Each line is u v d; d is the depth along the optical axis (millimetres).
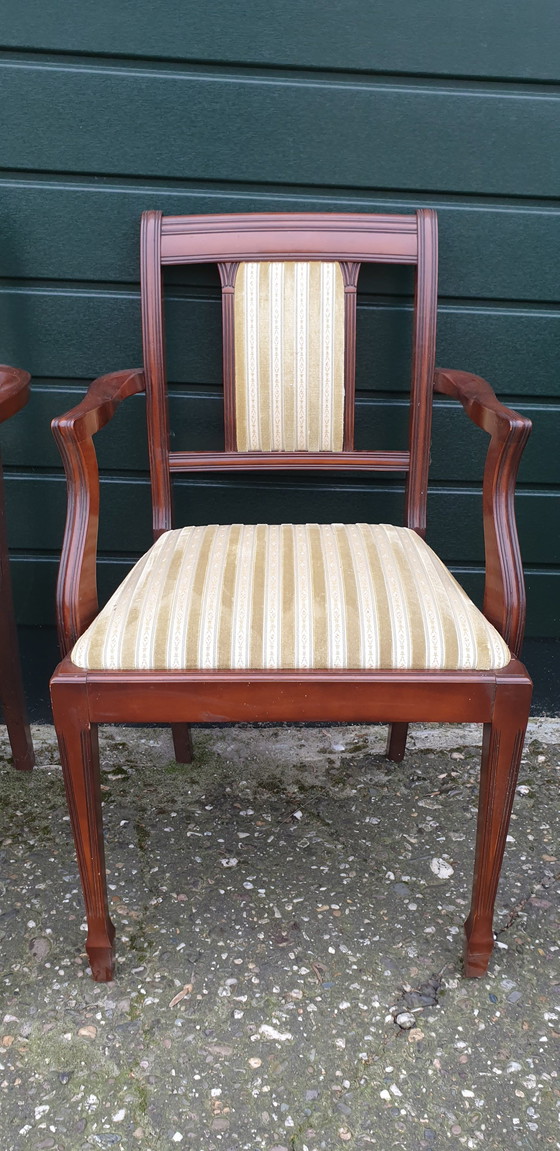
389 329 1698
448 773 1759
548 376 1741
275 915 1392
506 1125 1075
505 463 1122
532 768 1780
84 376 1710
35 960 1308
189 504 1819
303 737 1872
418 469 1510
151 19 1470
